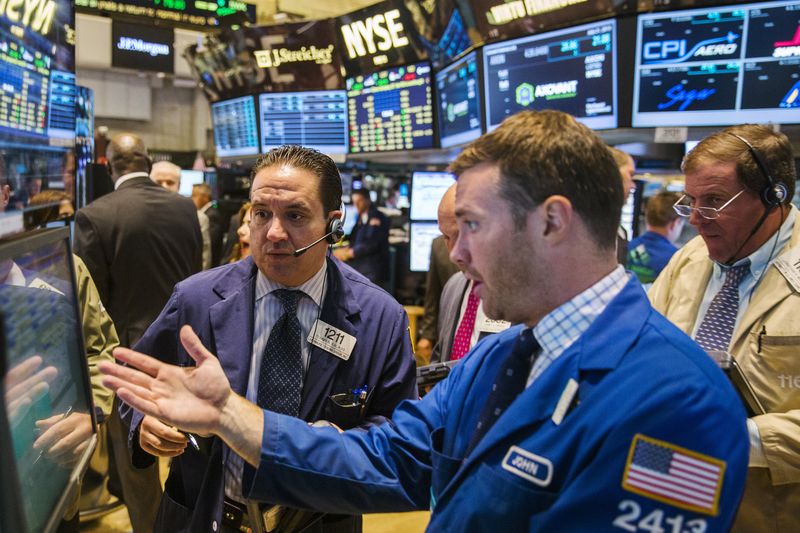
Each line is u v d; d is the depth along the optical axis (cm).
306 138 507
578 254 80
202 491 119
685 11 267
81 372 106
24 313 81
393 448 105
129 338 261
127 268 259
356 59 452
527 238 79
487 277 82
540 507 75
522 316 84
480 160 82
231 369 124
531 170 78
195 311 129
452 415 98
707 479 69
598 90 299
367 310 133
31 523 75
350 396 126
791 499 126
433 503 94
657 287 166
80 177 349
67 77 183
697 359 76
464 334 193
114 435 238
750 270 138
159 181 431
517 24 317
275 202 119
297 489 98
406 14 397
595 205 79
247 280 131
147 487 241
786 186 131
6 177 137
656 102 285
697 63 271
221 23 806
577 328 81
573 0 291
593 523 71
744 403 126
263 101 516
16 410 75
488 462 80
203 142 1046
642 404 72
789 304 129
